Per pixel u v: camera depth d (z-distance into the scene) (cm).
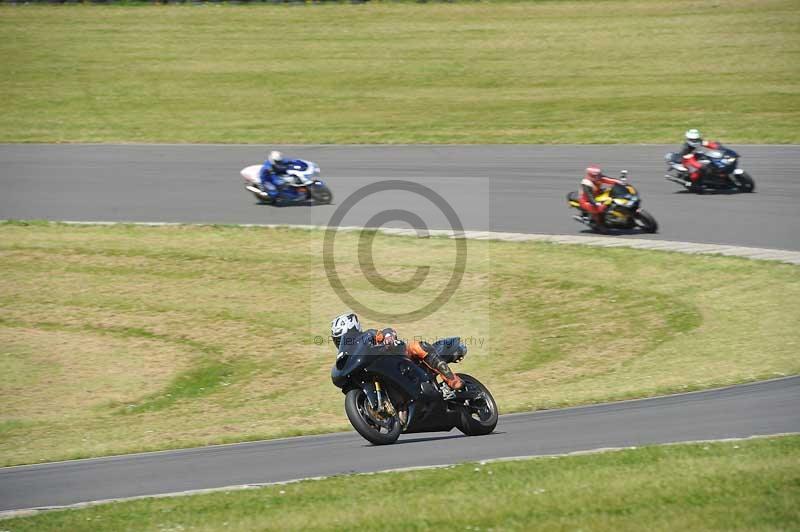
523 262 7806
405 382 3703
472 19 18425
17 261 8500
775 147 11038
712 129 12119
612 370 5509
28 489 3709
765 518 2469
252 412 5362
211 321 7056
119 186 10812
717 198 9131
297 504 2897
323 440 4316
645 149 11444
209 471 3734
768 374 4953
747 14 17688
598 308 6725
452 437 4031
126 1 19362
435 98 14712
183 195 10381
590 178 8331
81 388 5938
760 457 3056
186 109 14512
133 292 7719
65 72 16150
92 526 2833
